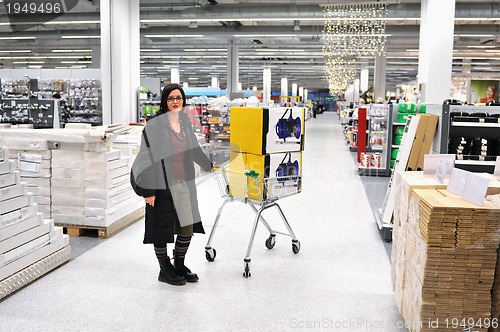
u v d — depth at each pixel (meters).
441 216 2.53
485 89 14.91
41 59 32.06
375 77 25.22
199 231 3.99
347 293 3.74
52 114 12.98
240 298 3.62
